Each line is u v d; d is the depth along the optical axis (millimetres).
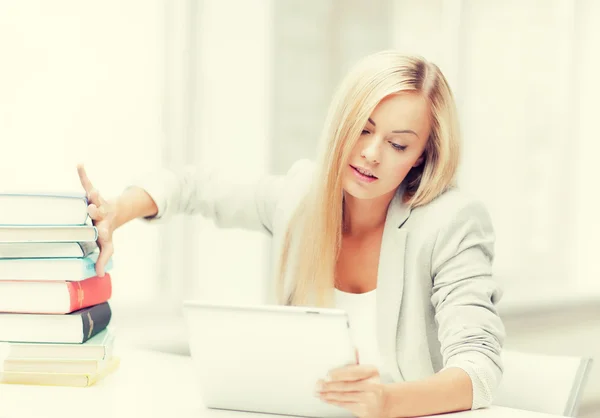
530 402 1354
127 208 1536
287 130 2805
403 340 1421
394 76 1308
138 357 1422
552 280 3555
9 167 2240
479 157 3352
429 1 3180
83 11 2359
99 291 1302
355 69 1360
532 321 3264
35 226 1182
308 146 2861
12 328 1189
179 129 2566
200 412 1043
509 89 3439
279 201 1683
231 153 2674
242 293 2693
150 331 2383
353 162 1365
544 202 3555
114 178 2434
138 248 2502
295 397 1022
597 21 3646
